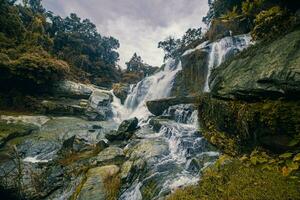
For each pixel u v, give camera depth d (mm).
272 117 6277
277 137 6188
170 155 10656
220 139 9047
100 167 11008
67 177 11719
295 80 6031
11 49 27219
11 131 17688
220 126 9148
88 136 17969
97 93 31125
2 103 24328
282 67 6562
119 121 28859
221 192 5465
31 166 13570
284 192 4594
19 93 25781
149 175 9156
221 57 21672
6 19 30688
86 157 13367
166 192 7500
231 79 8539
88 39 55656
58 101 27031
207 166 8156
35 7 51656
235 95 8023
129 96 33344
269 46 7742
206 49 24016
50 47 39281
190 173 8570
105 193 9398
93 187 9695
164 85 28078
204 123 10664
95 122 24047
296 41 6758
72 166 12438
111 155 12023
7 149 15695
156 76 31953
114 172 10445
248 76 7719
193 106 14914
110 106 31250
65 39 46781
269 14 8211
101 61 50094
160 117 16281
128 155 11742
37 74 26000
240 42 21688
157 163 9906
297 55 6406
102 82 45156
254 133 6992
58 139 17625
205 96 10875
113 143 14812
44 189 11500
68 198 10047
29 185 11930
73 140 16203
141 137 13812
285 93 6305
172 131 12883
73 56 44188
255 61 7922
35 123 20906
